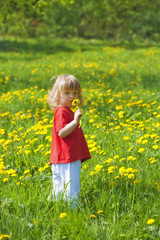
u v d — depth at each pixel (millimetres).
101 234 2256
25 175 3270
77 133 2717
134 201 2713
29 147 3904
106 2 27250
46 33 30688
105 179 3025
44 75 11461
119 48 22062
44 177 3131
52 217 2496
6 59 17547
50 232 2367
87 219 2408
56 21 28844
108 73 11984
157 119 5012
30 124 5051
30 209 2592
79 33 30719
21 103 6590
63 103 2674
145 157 3445
